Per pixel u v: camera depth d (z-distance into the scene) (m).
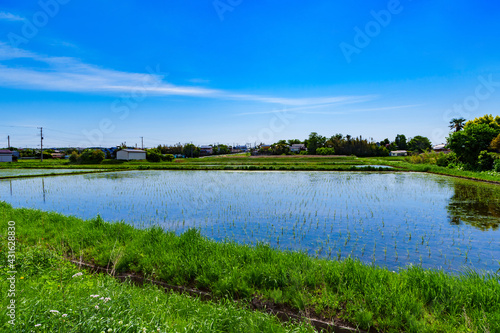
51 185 22.08
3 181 25.08
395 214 11.59
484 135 29.64
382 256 7.22
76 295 3.88
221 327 3.49
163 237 7.28
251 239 8.59
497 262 6.79
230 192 17.66
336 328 3.86
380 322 3.81
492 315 3.71
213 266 5.45
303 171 35.47
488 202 14.08
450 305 4.01
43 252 6.11
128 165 47.91
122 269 5.95
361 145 89.50
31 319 3.04
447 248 7.75
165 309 3.86
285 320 4.17
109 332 2.83
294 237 8.73
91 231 7.95
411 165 38.12
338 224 10.14
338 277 4.89
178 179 26.30
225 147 120.06
